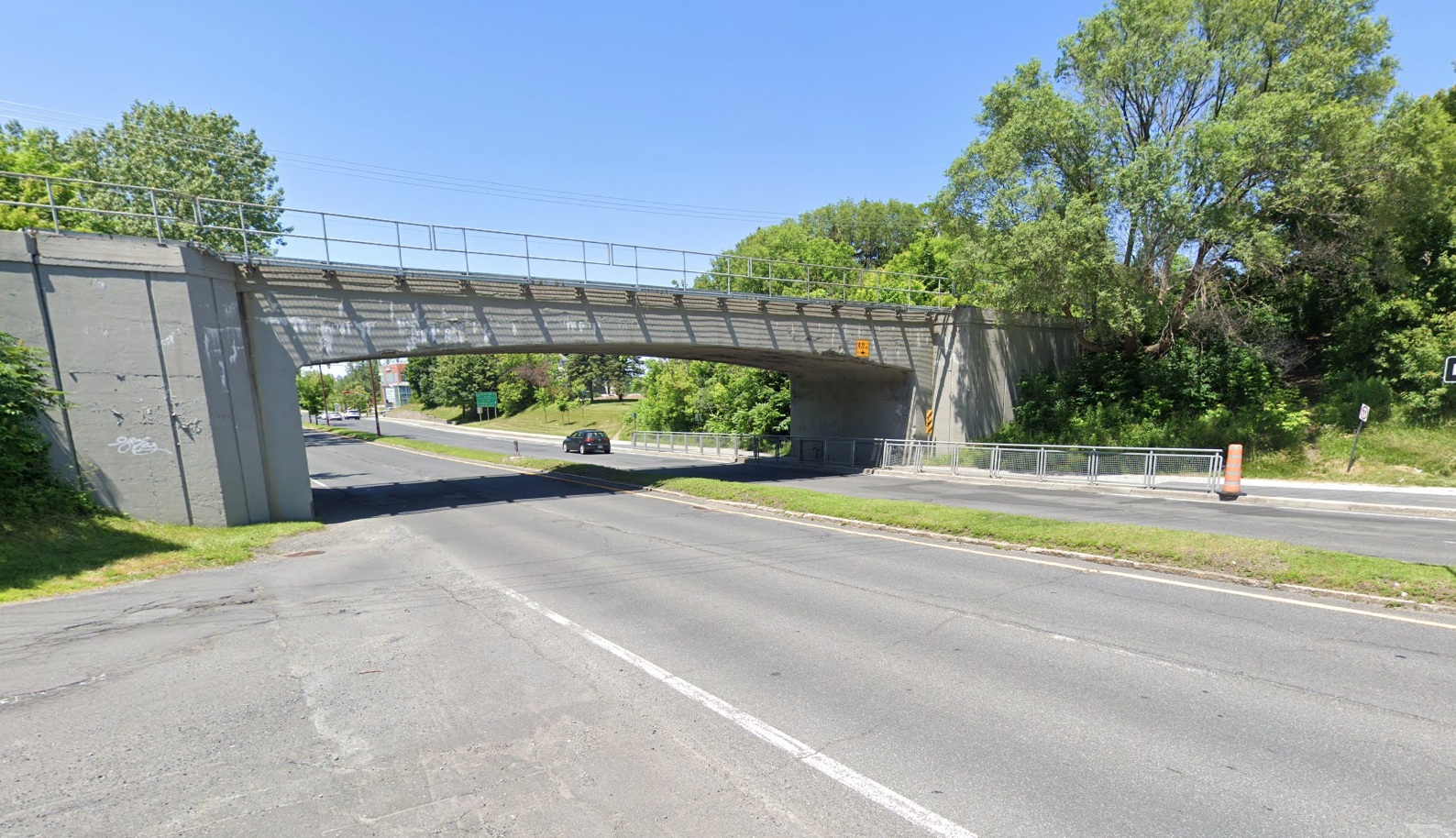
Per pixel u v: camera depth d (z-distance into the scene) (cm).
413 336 1656
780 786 356
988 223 2205
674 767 377
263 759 392
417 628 657
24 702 482
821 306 2367
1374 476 1683
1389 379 1959
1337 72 1939
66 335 1198
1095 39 2194
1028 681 491
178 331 1302
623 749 400
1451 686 461
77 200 2267
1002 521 1071
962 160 2264
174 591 834
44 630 665
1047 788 349
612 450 4194
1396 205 1859
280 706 471
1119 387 2455
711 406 4341
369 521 1477
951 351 2567
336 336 1562
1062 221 1927
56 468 1173
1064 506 1441
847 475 2408
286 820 327
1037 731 414
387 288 1623
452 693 490
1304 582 712
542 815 330
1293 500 1439
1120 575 811
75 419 1201
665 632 627
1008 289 2175
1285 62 1966
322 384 8550
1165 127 2242
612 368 8688
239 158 3522
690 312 2112
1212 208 1877
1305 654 529
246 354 1434
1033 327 2766
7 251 1150
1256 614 634
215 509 1341
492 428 6944
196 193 3209
